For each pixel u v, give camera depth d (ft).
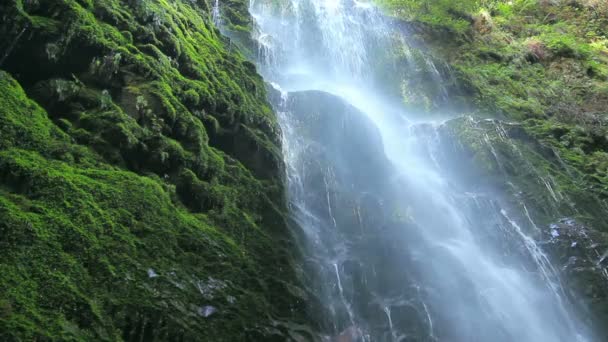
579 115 39.34
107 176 14.73
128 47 19.04
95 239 12.78
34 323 10.33
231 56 25.86
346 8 45.06
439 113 35.86
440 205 26.05
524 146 31.83
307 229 20.38
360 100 35.60
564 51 49.32
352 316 17.63
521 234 26.08
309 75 37.11
